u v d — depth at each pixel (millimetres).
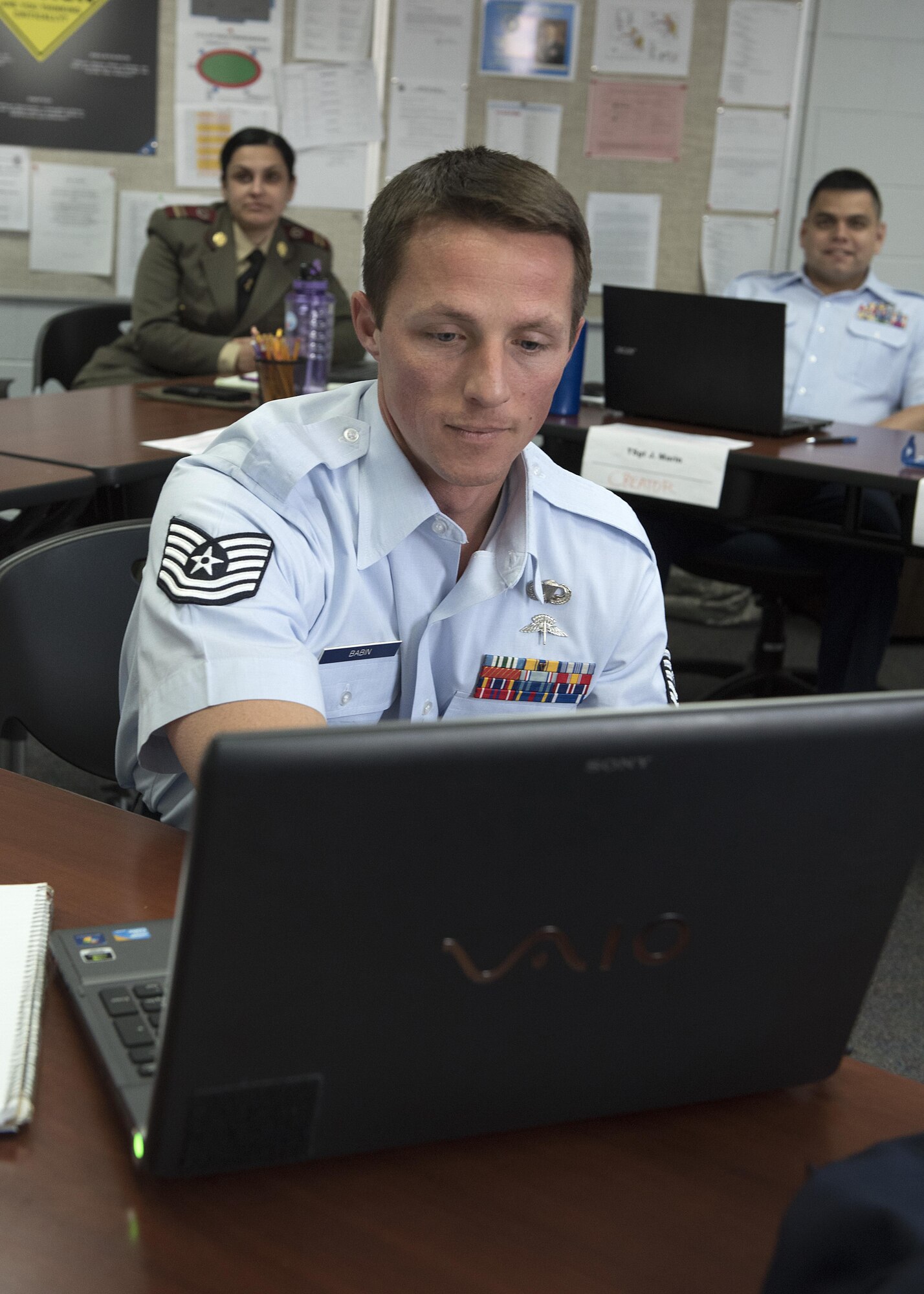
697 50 4184
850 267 3510
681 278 4391
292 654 912
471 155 944
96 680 1376
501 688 1139
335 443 1072
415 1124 630
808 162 4328
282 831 527
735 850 608
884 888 657
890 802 630
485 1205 622
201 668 891
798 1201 550
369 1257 584
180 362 3307
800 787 605
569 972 609
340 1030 582
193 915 531
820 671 2898
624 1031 643
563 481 1167
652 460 2455
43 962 764
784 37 4195
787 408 3568
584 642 1151
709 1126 697
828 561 2836
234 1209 604
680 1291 581
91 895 866
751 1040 680
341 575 1061
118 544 1398
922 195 4395
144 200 4043
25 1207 594
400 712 1124
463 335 927
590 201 4285
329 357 2773
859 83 4266
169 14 3912
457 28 4090
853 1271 525
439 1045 606
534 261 911
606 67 4180
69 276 4055
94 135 3955
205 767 509
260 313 3504
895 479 2236
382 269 949
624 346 2664
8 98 3873
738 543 2896
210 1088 577
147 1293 552
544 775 557
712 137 4270
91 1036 704
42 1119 652
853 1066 769
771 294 3605
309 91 4059
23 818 973
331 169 4141
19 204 3963
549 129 4211
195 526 983
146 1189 612
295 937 550
